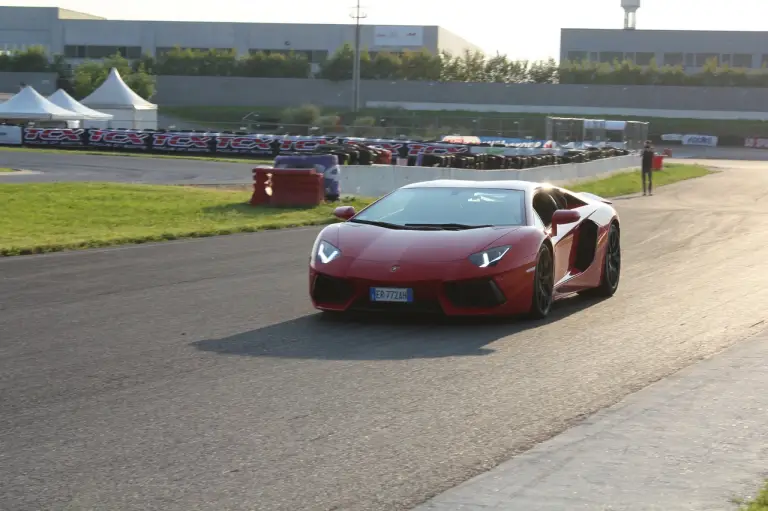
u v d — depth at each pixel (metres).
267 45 117.00
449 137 64.19
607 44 117.19
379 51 116.19
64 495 4.42
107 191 25.62
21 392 6.31
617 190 36.09
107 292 10.86
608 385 6.61
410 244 8.96
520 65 111.38
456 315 8.99
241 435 5.36
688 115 102.00
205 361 7.29
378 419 5.70
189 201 23.91
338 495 4.44
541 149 49.88
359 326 8.81
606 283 10.74
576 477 4.71
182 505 4.30
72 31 118.19
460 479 4.67
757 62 113.38
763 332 8.62
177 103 107.25
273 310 9.70
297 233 18.03
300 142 50.03
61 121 58.88
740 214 24.00
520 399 6.20
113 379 6.69
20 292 10.81
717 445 5.25
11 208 21.05
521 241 8.99
